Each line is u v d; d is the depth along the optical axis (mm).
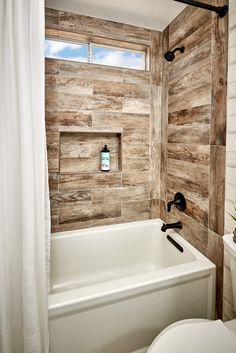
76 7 1685
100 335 1152
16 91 949
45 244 1140
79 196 1917
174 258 1796
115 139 2068
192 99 1602
